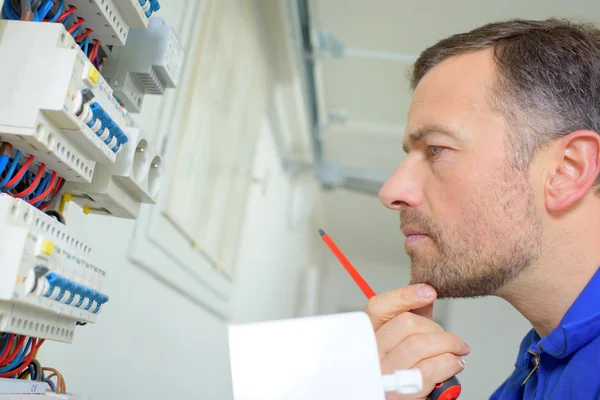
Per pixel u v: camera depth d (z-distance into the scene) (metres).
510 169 0.81
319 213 5.93
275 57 3.20
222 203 2.35
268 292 3.82
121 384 1.48
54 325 0.67
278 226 4.09
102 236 1.32
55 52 0.61
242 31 2.43
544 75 0.84
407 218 0.89
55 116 0.61
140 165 0.84
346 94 3.82
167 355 1.85
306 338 0.51
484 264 0.81
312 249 6.16
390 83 3.62
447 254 0.84
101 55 0.91
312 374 0.50
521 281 0.82
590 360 0.73
